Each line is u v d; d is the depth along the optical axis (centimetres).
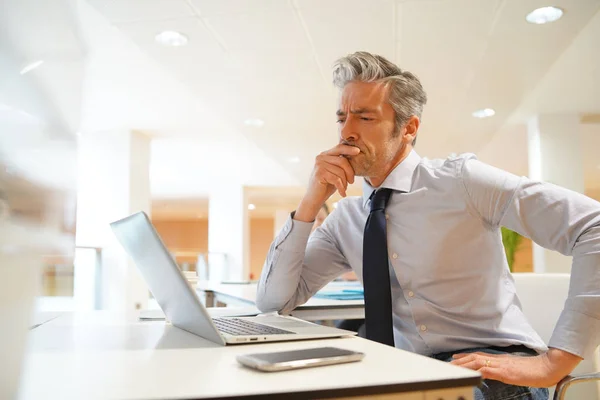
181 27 295
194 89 407
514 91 409
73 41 310
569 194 118
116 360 77
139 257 109
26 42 143
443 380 63
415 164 140
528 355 121
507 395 109
